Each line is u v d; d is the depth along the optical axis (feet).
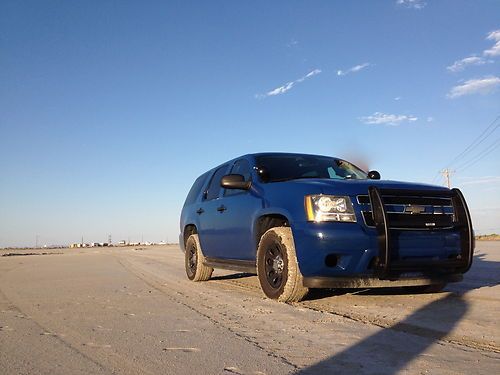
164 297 21.22
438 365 10.34
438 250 17.34
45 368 10.73
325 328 14.07
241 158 24.36
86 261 59.11
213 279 29.48
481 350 11.48
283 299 18.42
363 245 16.48
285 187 19.15
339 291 21.06
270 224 20.48
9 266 51.26
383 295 20.03
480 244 74.90
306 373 10.00
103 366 10.78
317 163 23.65
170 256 69.36
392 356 11.10
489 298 18.70
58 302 20.24
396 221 16.78
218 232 24.20
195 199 28.89
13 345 12.79
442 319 14.99
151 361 11.05
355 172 24.21
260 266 19.76
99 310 17.94
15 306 19.39
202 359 11.11
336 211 16.90
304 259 17.12
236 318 15.84
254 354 11.44
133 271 37.86
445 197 18.16
